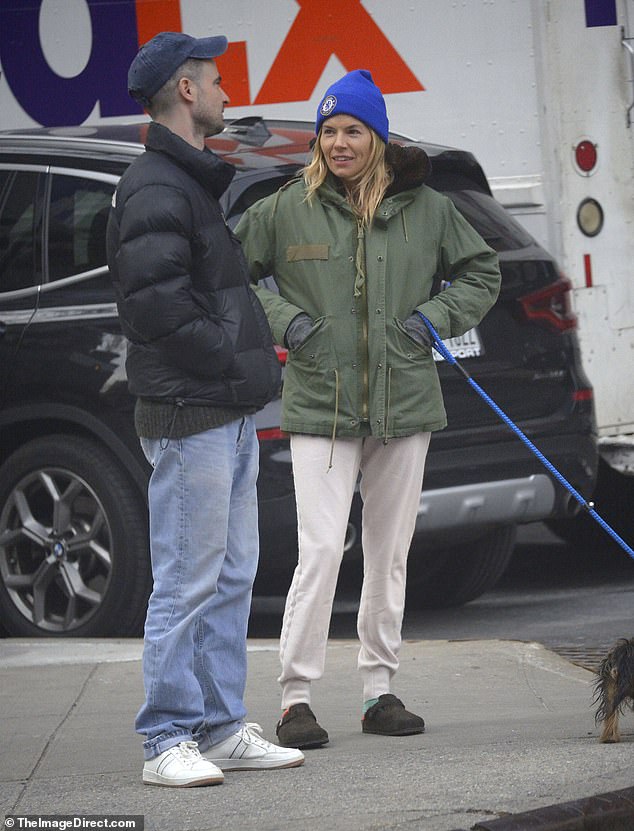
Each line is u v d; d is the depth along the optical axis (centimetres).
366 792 1042
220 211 1109
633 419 2166
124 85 2158
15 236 1784
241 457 1141
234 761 1155
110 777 1154
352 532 1664
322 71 2125
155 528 1116
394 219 1263
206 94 1105
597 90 2119
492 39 2098
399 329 1252
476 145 2114
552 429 1786
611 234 2139
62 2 2159
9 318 1748
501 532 1956
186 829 982
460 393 1719
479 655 1602
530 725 1286
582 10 2105
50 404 1722
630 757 1101
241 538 1152
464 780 1056
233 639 1158
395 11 2108
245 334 1103
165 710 1112
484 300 1295
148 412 1105
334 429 1247
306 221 1266
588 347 2130
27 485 1772
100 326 1702
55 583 1789
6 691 1497
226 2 2131
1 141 1844
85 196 1759
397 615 1295
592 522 2395
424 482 1695
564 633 1797
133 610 1720
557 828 940
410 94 2114
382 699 1290
